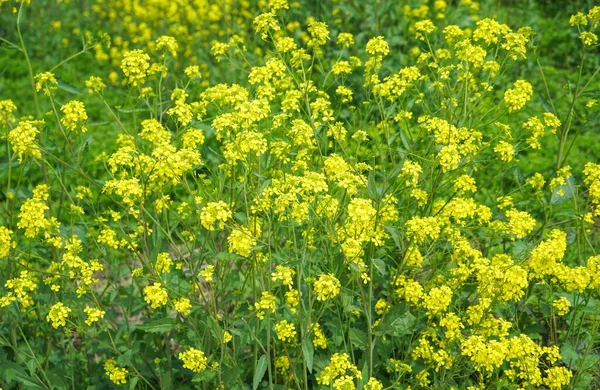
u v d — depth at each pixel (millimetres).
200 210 3018
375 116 6621
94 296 3219
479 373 3365
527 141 3564
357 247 2871
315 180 2871
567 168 3588
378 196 3125
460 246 3264
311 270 3162
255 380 2803
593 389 3664
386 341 3447
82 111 3309
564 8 10039
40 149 3209
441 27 7816
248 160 3029
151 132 3189
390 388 3297
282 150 3207
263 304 2812
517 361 3145
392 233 3059
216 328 2945
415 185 3201
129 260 5027
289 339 3000
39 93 8250
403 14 7824
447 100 3662
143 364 3576
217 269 3271
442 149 3078
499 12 8867
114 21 9758
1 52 9578
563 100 7598
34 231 3186
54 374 3375
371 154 3584
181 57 8375
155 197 3594
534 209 5672
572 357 3270
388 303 3291
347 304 3004
